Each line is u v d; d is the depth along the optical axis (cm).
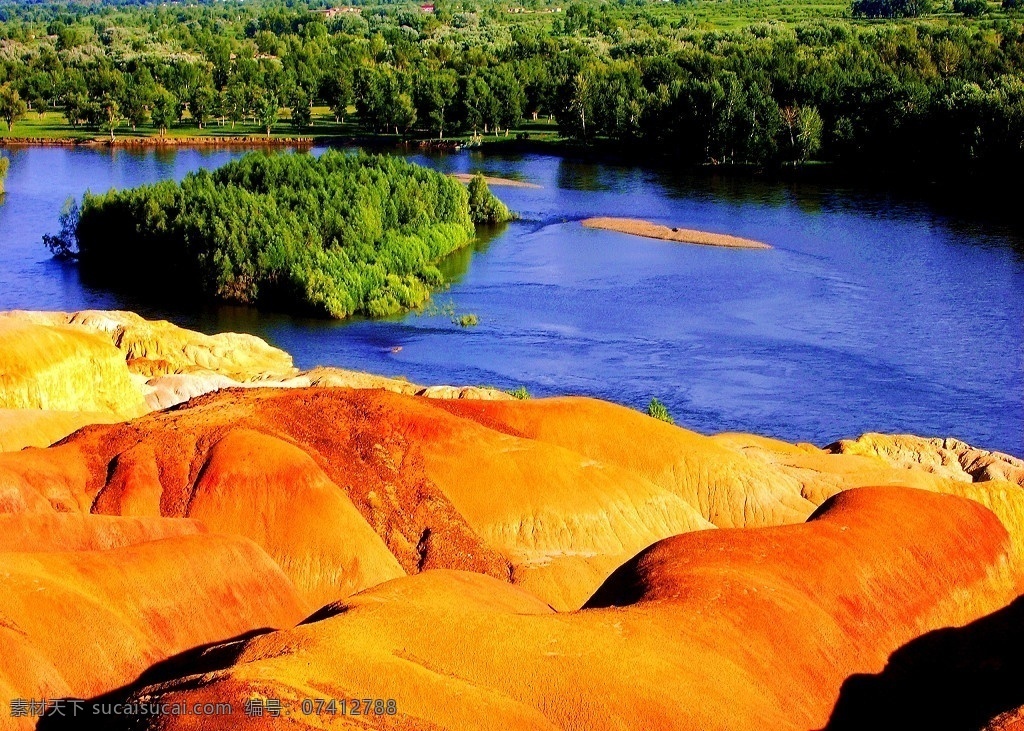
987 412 6869
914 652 3691
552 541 4584
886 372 7538
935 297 9225
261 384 6694
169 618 3494
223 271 9331
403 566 4372
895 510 4206
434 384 7394
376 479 4622
